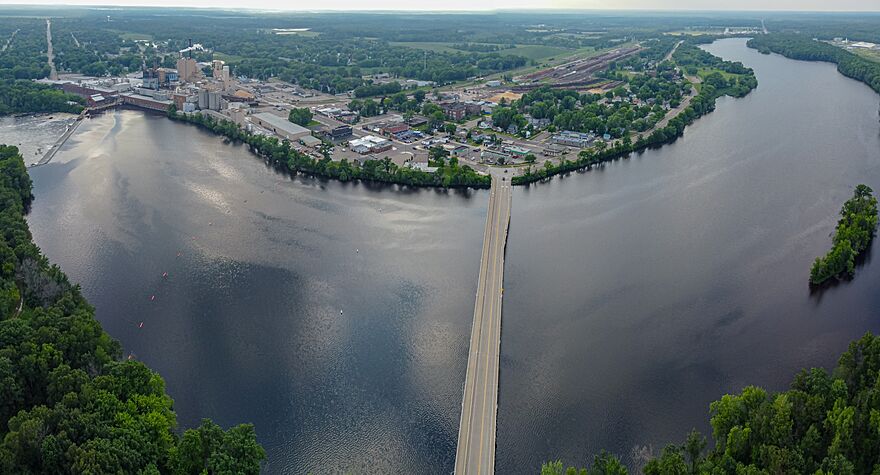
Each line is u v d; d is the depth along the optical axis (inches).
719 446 5885.8
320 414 6904.5
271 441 6550.2
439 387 7283.5
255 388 7253.9
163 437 5718.5
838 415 5585.6
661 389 7263.8
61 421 5305.1
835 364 7711.6
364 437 6619.1
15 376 5895.7
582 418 6825.8
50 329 6565.0
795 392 5984.3
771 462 5206.7
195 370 7514.8
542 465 6033.5
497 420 6756.9
